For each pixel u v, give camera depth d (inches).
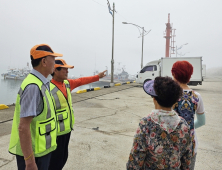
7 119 181.0
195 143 59.6
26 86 48.6
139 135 43.9
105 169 99.0
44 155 53.3
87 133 153.0
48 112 53.4
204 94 404.2
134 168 44.2
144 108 255.4
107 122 185.8
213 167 103.3
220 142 139.9
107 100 312.7
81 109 242.7
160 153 42.6
